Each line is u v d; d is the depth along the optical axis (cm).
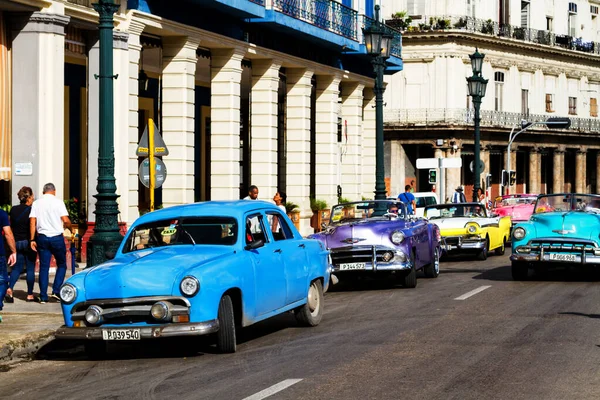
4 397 1052
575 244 2180
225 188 3106
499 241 3216
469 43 6931
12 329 1436
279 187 4169
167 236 1388
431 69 6875
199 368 1183
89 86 2442
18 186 2212
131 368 1207
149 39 2759
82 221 2470
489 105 7144
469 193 7075
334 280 2125
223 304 1268
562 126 5372
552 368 1132
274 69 3425
